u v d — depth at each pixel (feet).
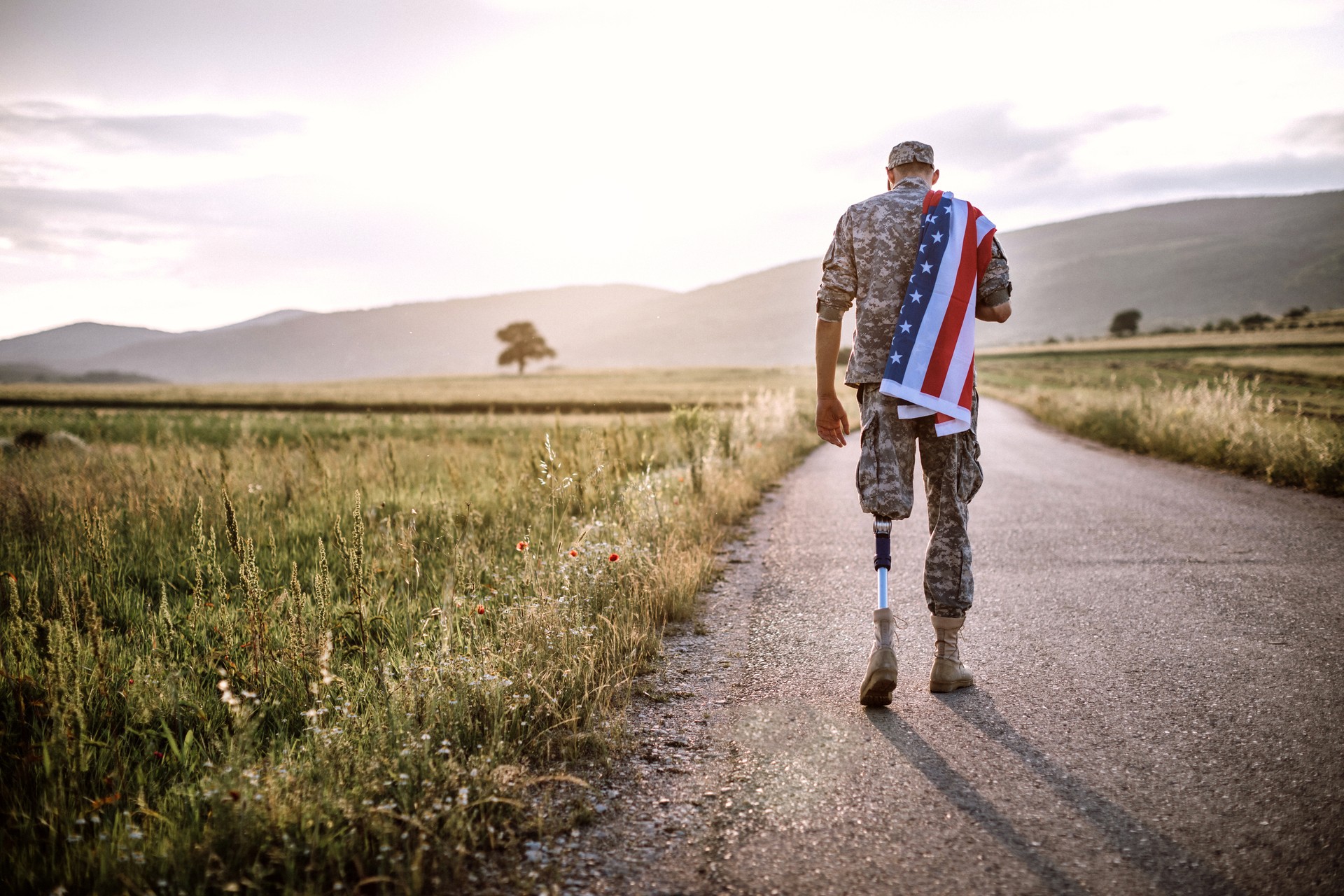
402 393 206.80
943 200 9.41
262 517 21.17
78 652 9.89
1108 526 20.57
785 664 10.99
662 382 259.39
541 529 18.39
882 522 9.29
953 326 9.09
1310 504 23.65
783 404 57.06
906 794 7.19
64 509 20.15
